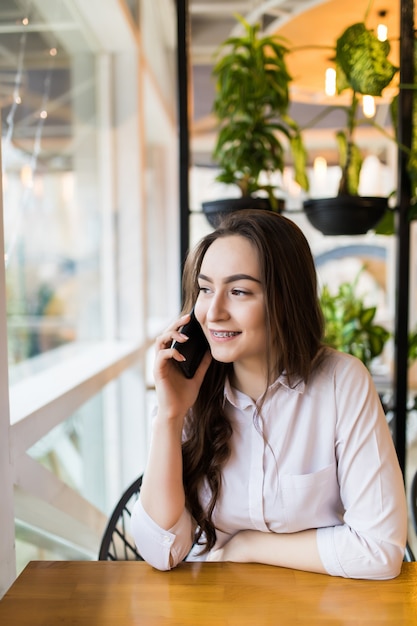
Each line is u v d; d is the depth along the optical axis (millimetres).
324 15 2080
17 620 848
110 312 3150
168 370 1113
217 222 1171
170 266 5465
